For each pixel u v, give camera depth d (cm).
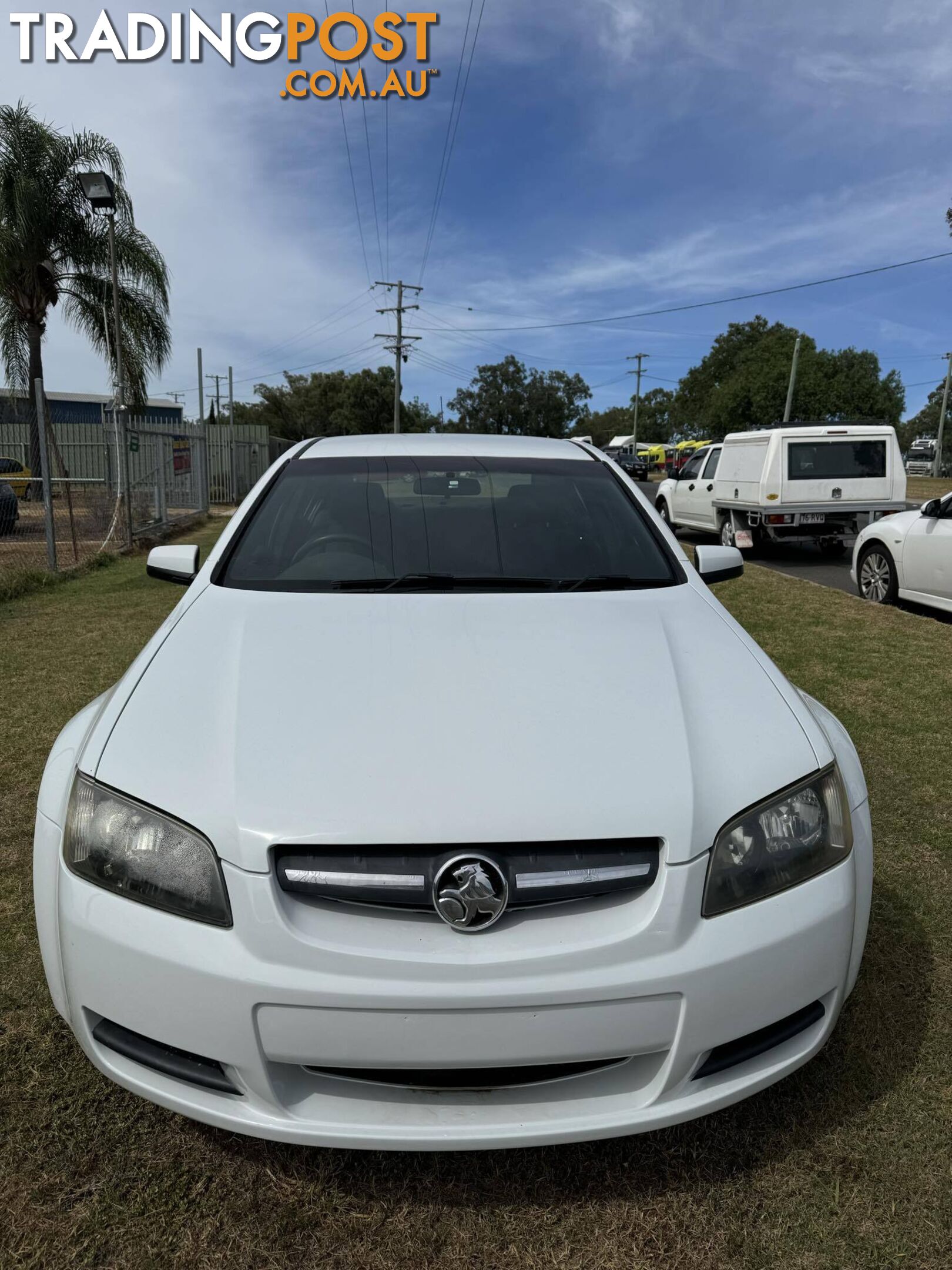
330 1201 179
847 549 1342
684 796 166
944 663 578
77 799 177
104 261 1666
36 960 253
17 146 1600
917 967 252
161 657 212
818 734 192
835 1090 207
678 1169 187
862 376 5741
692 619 235
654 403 10750
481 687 192
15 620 729
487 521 283
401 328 4547
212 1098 163
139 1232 171
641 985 155
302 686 192
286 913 157
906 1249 168
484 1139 158
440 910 156
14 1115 198
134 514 1428
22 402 1745
